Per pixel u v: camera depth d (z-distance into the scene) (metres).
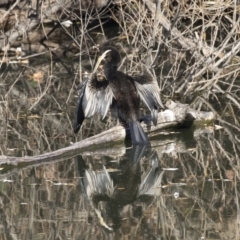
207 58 17.11
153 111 13.48
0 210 10.67
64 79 19.00
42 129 14.88
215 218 10.53
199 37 17.70
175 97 17.25
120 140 13.84
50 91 17.91
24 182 11.88
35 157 12.80
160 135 14.59
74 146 13.32
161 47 17.05
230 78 19.28
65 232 9.88
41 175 12.23
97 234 9.86
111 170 12.59
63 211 10.72
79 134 14.56
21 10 21.36
